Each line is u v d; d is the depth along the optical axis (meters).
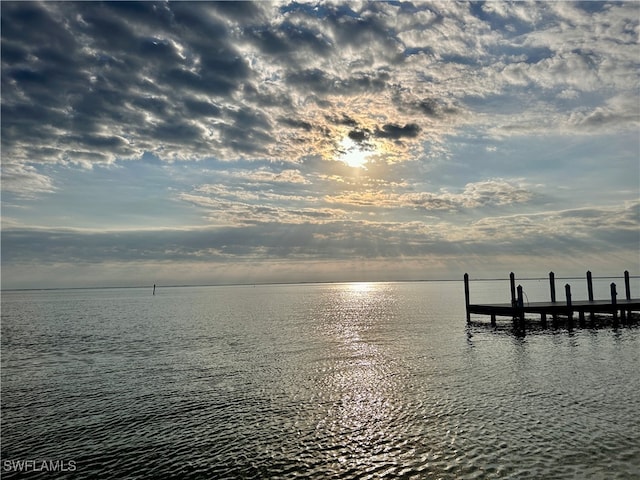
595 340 33.97
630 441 14.27
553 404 18.31
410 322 52.53
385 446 14.73
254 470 13.37
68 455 14.74
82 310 92.62
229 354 32.69
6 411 19.39
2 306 116.31
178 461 14.11
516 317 47.19
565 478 11.98
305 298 144.88
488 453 13.74
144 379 25.16
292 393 21.55
